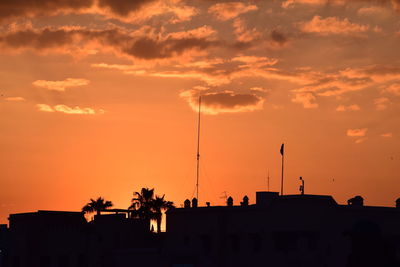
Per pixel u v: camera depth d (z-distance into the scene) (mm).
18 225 139500
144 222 139875
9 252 140500
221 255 104375
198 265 106812
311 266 97812
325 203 99062
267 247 100812
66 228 136625
